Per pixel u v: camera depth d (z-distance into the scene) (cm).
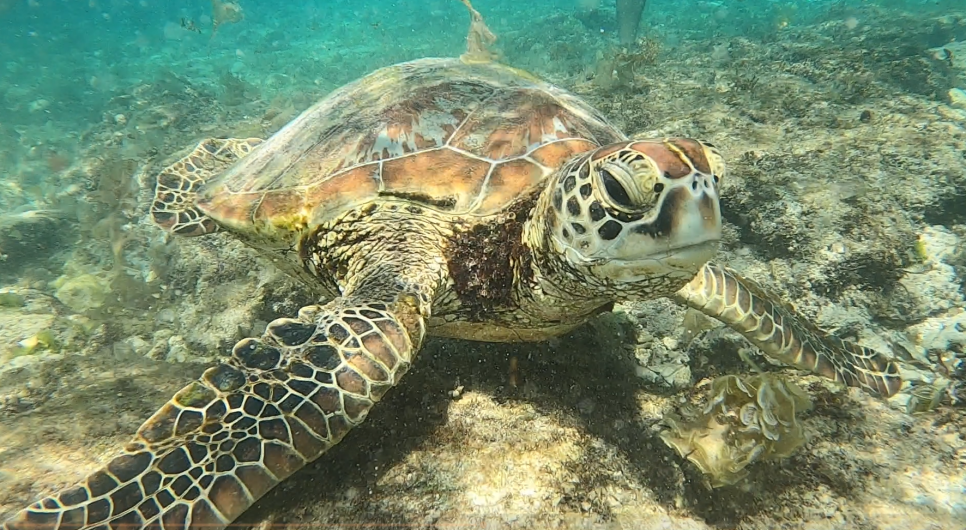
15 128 238
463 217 50
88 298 91
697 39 261
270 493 37
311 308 44
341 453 40
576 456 42
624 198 37
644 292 42
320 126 63
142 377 53
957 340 62
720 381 45
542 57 252
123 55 445
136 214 111
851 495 40
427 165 53
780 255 77
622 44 242
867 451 43
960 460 42
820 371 52
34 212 123
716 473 41
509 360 53
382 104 61
